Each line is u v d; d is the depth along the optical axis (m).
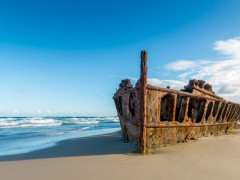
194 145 7.32
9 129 22.98
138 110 6.62
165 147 6.99
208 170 4.28
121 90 9.19
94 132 18.44
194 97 8.40
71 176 3.95
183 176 3.88
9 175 4.11
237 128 15.56
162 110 8.33
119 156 5.88
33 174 4.16
